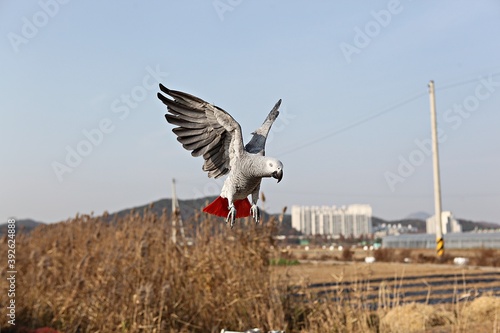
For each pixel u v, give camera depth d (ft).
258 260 39.63
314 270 72.49
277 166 15.90
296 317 37.29
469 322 37.19
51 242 50.72
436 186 112.27
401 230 435.94
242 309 37.01
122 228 44.78
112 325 33.88
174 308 35.70
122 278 36.55
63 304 36.70
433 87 111.65
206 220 42.06
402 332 34.37
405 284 64.34
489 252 121.90
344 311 35.96
